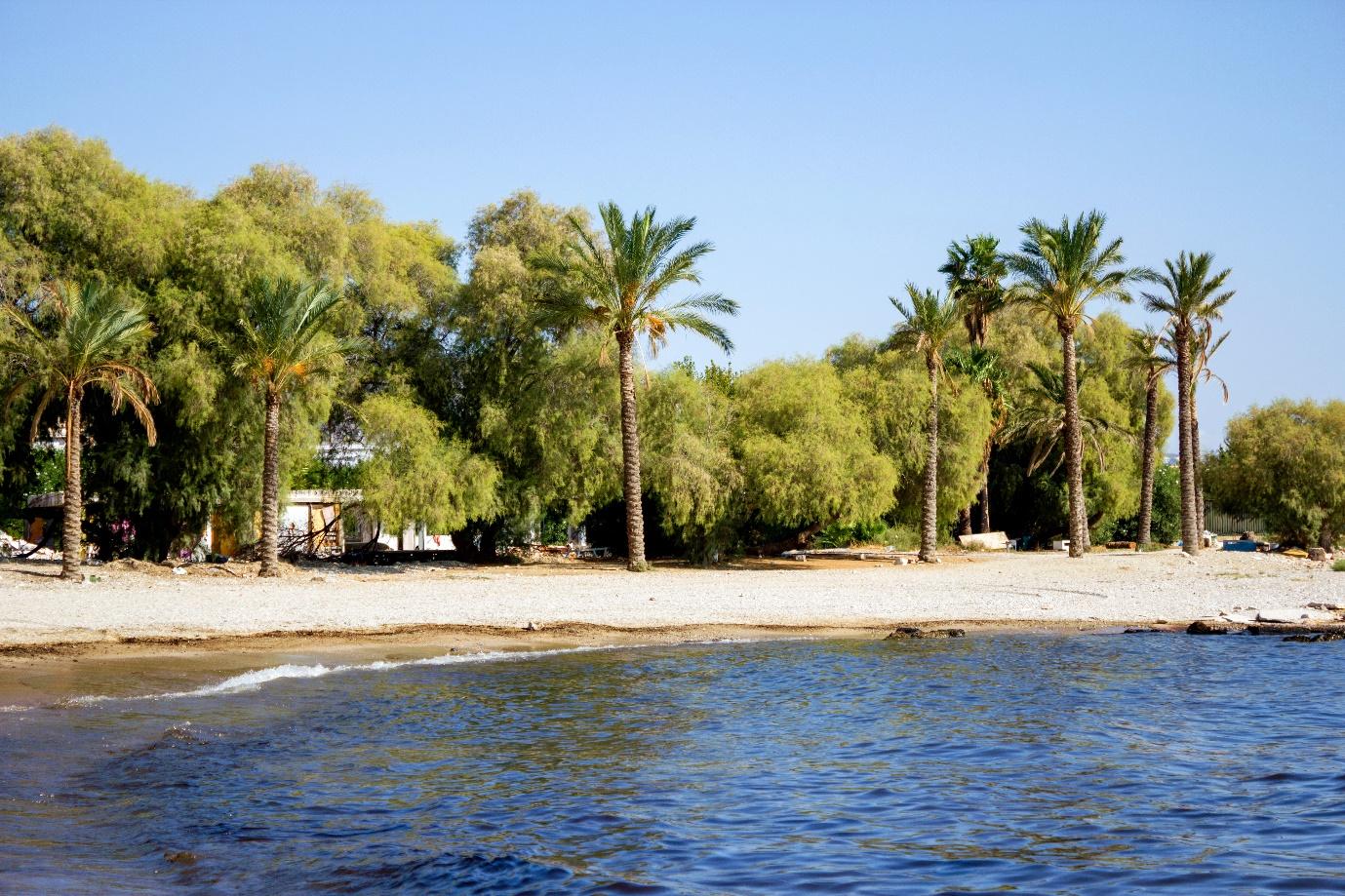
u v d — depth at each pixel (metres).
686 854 9.12
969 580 35.28
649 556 48.53
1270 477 56.44
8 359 32.53
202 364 34.34
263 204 39.28
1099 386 60.56
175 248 35.78
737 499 42.66
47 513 45.50
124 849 9.29
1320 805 10.52
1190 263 45.66
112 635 21.19
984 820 10.15
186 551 37.81
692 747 13.43
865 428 45.19
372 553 42.72
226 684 17.58
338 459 42.34
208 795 11.05
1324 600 29.58
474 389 42.00
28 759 12.42
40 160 34.06
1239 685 17.88
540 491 40.84
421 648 22.00
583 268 37.19
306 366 34.19
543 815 10.33
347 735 14.02
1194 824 9.95
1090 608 28.34
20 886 8.14
